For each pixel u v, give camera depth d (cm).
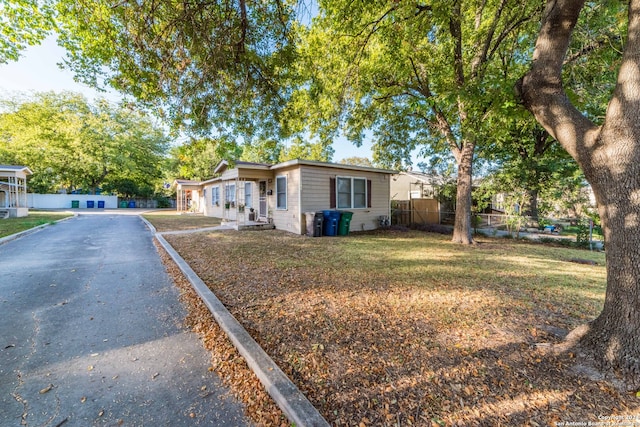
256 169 1168
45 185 2659
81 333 293
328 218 1020
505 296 396
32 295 397
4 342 272
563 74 595
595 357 227
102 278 480
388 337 278
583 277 504
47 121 2486
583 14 511
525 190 1046
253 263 574
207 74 451
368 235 1071
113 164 2645
